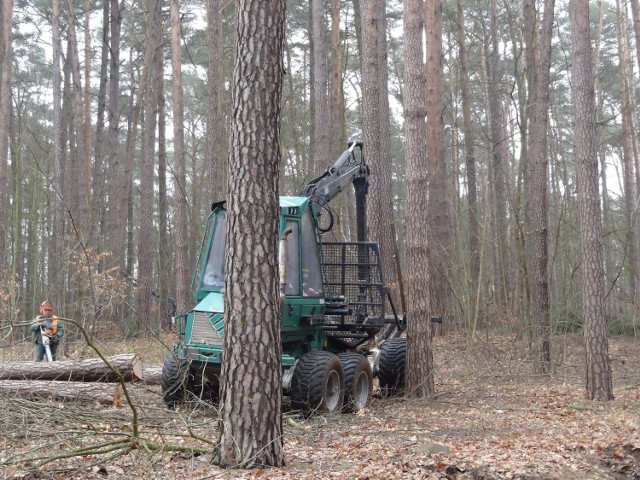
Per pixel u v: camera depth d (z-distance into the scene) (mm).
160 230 31469
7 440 8102
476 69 39375
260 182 6590
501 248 23969
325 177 11938
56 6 24547
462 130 38594
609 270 29094
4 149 24297
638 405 11109
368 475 6730
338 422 9648
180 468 6895
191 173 43375
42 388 10250
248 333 6543
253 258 6555
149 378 12234
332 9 25281
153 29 27281
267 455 6598
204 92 36719
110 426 8734
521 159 19344
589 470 7688
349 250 12156
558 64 40125
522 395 12586
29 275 23781
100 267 22359
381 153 18438
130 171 30156
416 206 11875
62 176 23469
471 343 17219
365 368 11242
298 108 35969
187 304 21594
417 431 9141
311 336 11391
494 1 32250
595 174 11867
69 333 16266
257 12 6668
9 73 25031
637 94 39500
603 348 11820
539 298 15633
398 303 18000
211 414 9852
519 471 7309
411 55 11922
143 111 37812
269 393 6598
